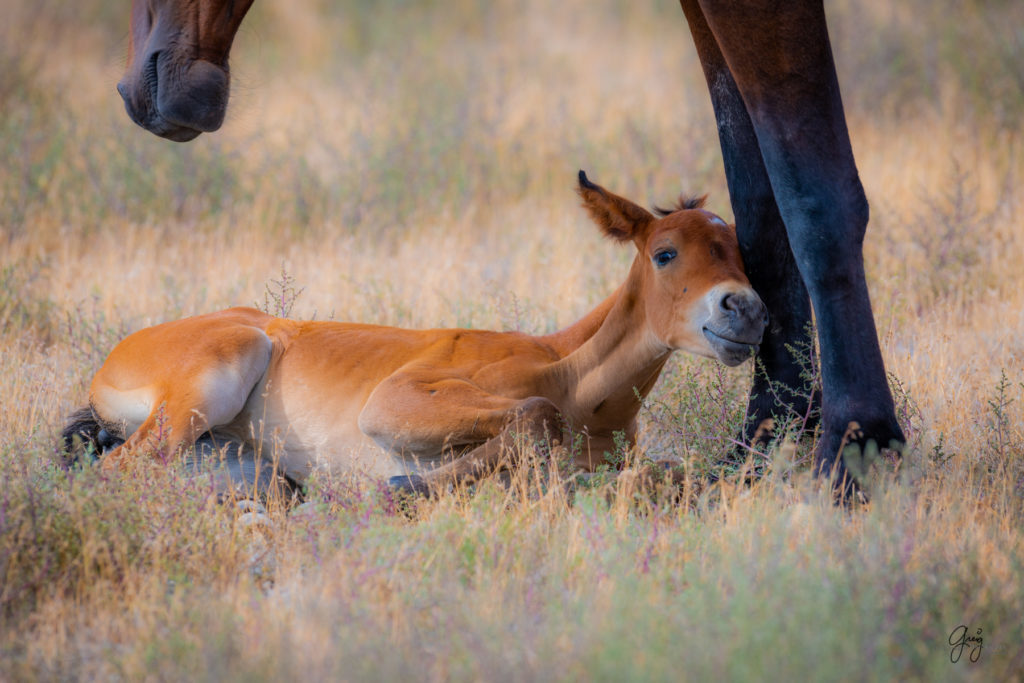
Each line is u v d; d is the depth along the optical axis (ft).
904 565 37.73
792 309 53.36
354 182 108.06
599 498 46.06
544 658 32.76
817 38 45.19
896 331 72.08
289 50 178.60
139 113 50.11
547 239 96.02
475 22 192.54
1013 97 118.42
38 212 99.71
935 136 116.98
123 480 46.60
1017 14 140.67
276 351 56.13
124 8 187.52
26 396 61.77
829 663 30.86
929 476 48.91
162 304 80.02
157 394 53.67
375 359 54.90
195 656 33.63
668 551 41.55
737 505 44.75
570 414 54.34
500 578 40.14
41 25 172.35
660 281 50.01
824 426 47.55
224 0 48.44
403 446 51.65
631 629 33.60
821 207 46.21
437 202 104.12
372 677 31.89
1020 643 34.17
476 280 84.43
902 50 139.33
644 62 168.96
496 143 119.14
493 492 47.01
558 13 197.57
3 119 120.06
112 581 39.60
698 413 55.77
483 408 50.60
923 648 32.45
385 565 39.60
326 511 46.01
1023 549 41.06
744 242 53.42
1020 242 88.02
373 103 132.57
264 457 56.39
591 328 55.88
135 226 97.96
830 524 41.29
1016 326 73.56
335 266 88.43
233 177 107.76
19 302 76.89
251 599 38.47
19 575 39.17
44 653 35.17
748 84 46.60
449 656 33.78
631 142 117.80
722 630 32.76
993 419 55.93
